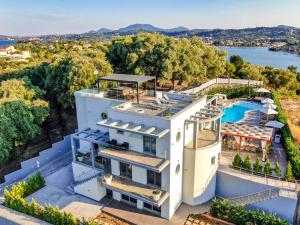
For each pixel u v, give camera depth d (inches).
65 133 1953.7
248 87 2253.9
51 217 962.1
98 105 1230.9
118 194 1093.8
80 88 1852.9
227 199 1022.4
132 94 1291.8
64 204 1092.5
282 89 2650.1
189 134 1047.6
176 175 991.0
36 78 2261.3
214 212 992.2
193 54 2273.6
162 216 1005.2
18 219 1001.5
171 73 2150.6
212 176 1070.4
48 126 2020.2
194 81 2449.6
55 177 1304.1
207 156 1014.4
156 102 1147.3
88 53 2220.7
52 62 2119.8
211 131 1192.2
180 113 944.3
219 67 2578.7
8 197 1071.0
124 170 1051.3
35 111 1668.3
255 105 1975.9
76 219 909.8
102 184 1024.9
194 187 1039.0
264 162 1152.2
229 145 1300.4
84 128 1336.1
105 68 2042.3
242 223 941.8
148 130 890.1
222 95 1926.7
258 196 981.2
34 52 5270.7
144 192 956.6
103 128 1232.2
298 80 3031.5
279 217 945.5
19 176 1348.4
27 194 1165.7
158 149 942.4
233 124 1386.6
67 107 2003.0
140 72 2133.4
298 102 2265.0
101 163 1138.0
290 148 1171.3
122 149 1009.5
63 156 1555.1
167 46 2186.3
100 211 1048.2
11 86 1818.4
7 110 1513.3
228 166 1124.5
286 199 918.4
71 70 1862.7
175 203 1023.0
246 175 1055.0
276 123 1369.3
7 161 1596.9
